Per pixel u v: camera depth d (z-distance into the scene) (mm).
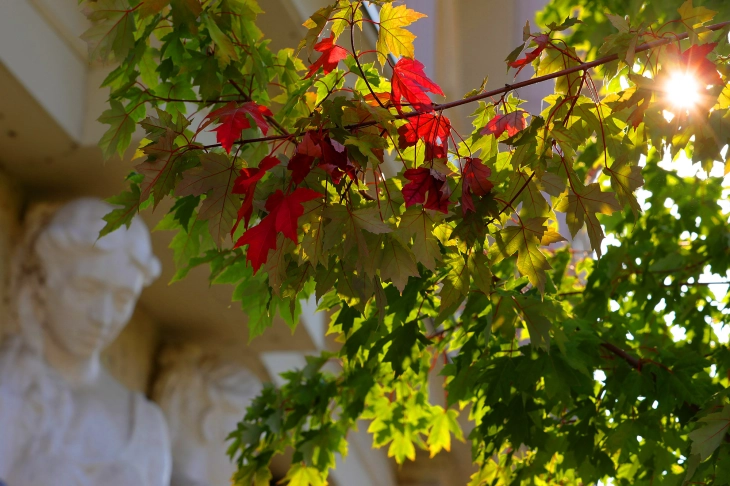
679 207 3207
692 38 1560
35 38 3488
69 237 3729
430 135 1598
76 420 3824
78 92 3758
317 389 3045
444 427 3217
